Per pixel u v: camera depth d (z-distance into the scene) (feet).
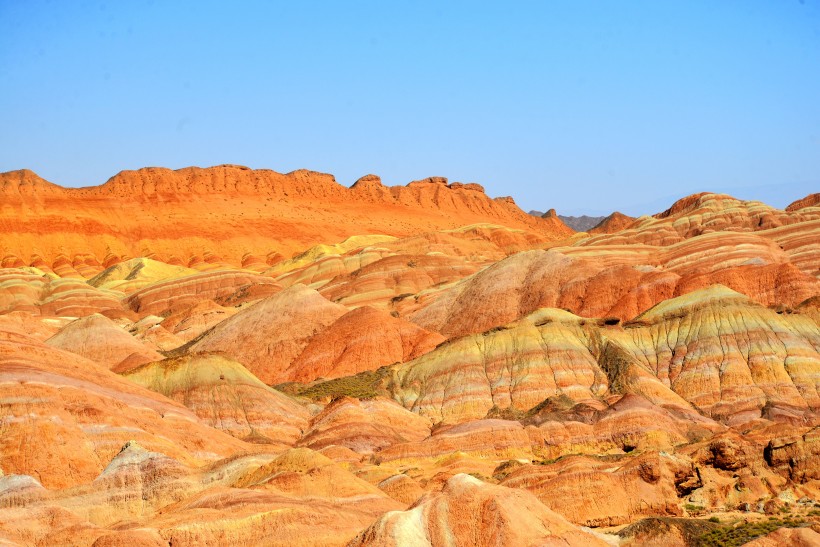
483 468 384.47
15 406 357.20
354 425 458.50
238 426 463.42
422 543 254.47
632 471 329.52
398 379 556.10
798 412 474.90
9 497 302.66
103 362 558.15
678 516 317.83
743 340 523.29
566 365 527.81
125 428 373.61
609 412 438.81
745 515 311.88
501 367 536.83
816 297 557.74
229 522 278.05
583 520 318.86
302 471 322.75
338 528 283.18
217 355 496.64
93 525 286.66
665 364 531.50
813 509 315.37
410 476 377.71
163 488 325.62
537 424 439.22
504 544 250.57
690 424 451.53
